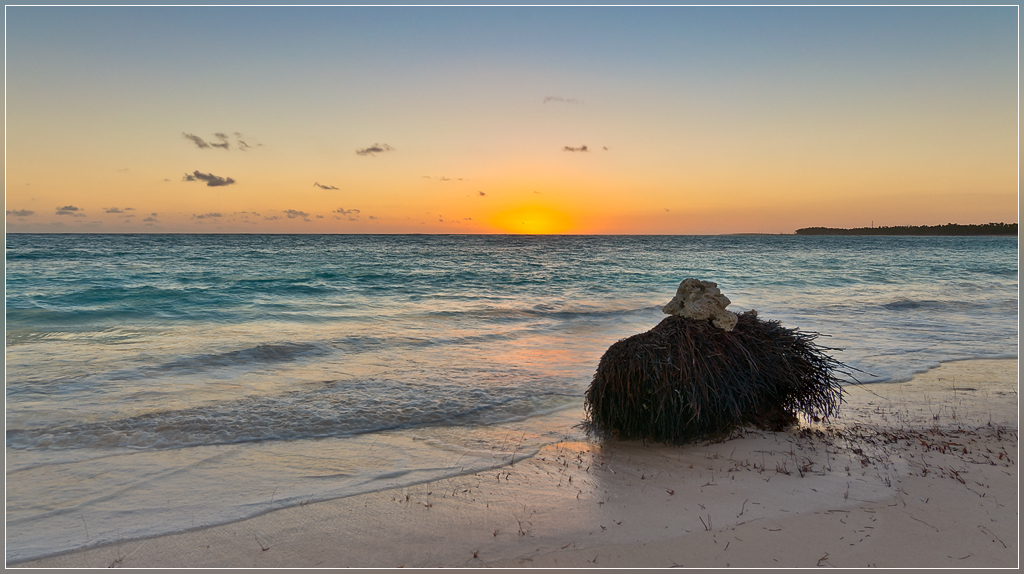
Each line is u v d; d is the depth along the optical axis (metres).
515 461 5.03
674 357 5.42
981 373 8.56
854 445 5.28
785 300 19.09
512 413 6.59
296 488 4.41
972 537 3.50
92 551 3.45
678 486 4.40
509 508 4.03
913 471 4.61
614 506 4.04
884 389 7.59
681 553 3.35
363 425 6.08
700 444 5.37
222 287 20.27
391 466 4.90
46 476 4.62
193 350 9.61
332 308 16.08
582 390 7.60
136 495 4.28
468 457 5.14
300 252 51.72
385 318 14.30
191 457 5.09
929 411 6.52
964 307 17.34
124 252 43.50
